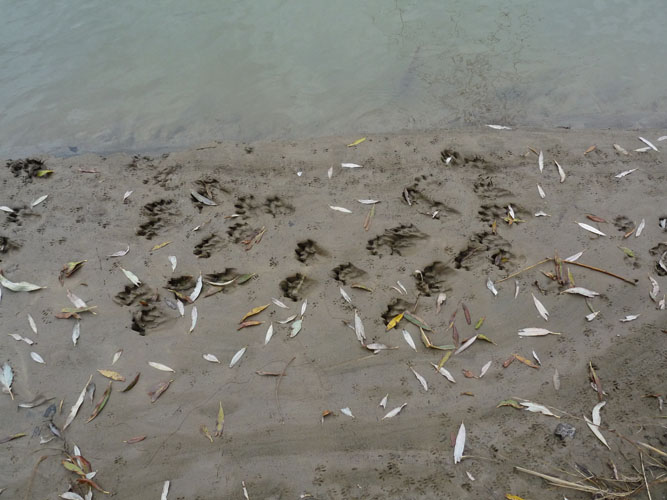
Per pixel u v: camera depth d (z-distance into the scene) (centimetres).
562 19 662
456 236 441
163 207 484
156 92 607
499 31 652
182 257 441
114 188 504
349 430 340
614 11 669
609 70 599
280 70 621
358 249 436
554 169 493
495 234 441
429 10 689
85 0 728
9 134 573
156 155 540
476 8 688
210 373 371
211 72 623
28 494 327
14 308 417
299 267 427
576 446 324
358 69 617
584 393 348
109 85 616
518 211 459
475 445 329
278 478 323
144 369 376
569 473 314
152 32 679
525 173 490
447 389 355
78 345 391
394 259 428
